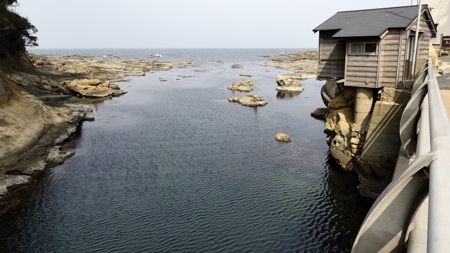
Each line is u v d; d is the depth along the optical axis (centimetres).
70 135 3288
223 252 1504
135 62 13888
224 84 7494
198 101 5300
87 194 2070
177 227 1702
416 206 546
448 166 412
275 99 5475
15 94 3075
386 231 571
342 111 2502
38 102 3297
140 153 2819
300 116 4166
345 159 2339
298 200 1973
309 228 1697
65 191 2111
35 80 5550
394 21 2084
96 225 1727
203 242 1577
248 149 2894
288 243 1578
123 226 1716
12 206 1914
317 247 1553
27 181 2203
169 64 13438
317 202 1948
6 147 2381
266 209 1875
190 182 2236
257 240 1595
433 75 1248
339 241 1598
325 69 2419
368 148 2111
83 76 7525
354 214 1820
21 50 6391
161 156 2744
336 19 2461
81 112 4144
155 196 2039
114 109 4669
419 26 2139
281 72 10475
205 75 9625
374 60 2062
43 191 2108
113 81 7769
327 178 2259
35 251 1521
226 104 5038
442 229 311
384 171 2055
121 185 2198
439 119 634
